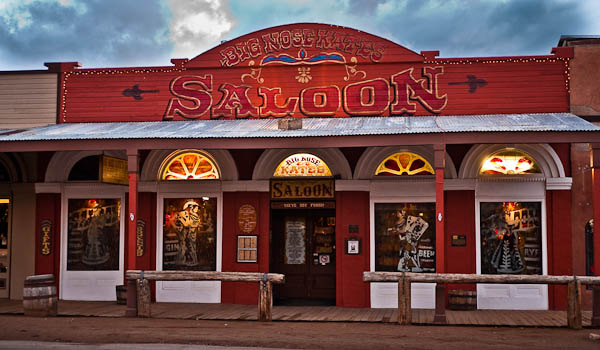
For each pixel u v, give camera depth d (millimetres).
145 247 15086
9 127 15758
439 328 11430
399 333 10898
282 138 12336
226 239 14969
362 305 14398
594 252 11672
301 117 14938
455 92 14562
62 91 15680
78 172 15672
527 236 14078
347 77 14898
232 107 15164
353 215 14562
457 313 13289
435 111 14578
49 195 15539
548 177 13961
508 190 14141
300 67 15047
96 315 12930
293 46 15062
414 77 14703
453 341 10156
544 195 14039
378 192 14594
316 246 15555
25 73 15828
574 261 13828
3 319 12500
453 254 14195
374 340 10242
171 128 14039
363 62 14828
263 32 15156
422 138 11961
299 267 15539
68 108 15648
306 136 12203
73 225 15602
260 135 12375
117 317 12734
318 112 14914
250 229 14898
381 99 14766
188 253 15133
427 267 14406
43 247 15461
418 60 14664
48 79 15766
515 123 12883
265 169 14984
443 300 11867
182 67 15359
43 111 15711
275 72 15086
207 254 15070
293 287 15508
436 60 14641
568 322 11500
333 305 14891
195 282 15047
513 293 14008
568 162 13938
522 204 14133
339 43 14930
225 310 13766
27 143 12914
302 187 14984
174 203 15273
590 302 13727
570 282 11461
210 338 10406
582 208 13867
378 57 14805
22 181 15680
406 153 14586
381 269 14539
